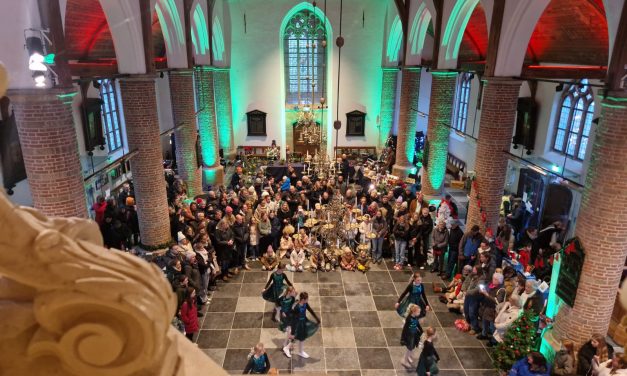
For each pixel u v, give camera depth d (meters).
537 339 8.64
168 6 13.80
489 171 11.48
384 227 12.75
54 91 7.42
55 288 0.81
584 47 12.93
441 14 14.48
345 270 12.43
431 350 7.86
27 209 0.89
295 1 21.81
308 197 15.05
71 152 8.02
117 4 10.02
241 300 10.98
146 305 0.83
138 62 10.95
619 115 7.05
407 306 9.26
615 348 8.48
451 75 15.03
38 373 0.87
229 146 23.00
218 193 15.46
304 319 8.60
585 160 13.66
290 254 12.88
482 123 11.42
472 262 11.12
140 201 12.05
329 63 23.11
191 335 9.45
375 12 22.27
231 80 23.09
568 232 13.93
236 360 8.92
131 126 11.45
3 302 0.88
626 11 6.80
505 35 10.43
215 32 20.45
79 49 14.05
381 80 23.39
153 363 0.89
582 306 7.95
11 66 6.97
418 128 24.67
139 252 12.25
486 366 8.81
